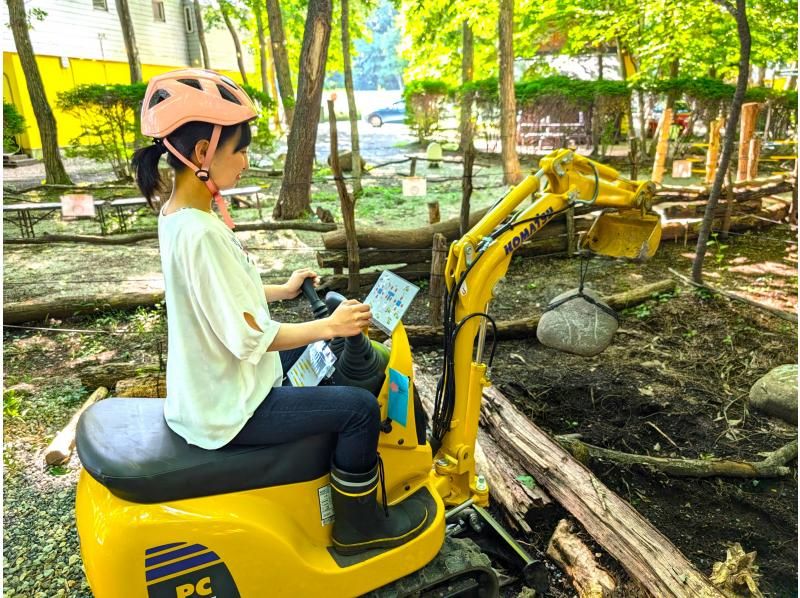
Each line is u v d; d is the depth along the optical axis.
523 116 15.09
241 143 1.63
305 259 7.03
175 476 1.57
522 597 2.29
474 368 2.24
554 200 2.33
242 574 1.64
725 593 2.10
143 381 3.70
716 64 12.84
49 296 5.73
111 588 1.56
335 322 1.66
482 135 17.25
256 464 1.66
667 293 5.40
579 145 14.60
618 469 3.10
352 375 1.88
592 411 3.72
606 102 13.77
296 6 18.56
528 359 4.40
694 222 7.35
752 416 3.65
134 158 1.66
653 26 9.73
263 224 7.25
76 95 11.45
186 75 1.58
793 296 5.43
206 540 1.58
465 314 2.17
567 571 2.38
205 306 1.51
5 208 7.34
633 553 2.30
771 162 12.41
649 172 12.23
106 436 1.65
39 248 7.59
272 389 1.72
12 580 2.44
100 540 1.56
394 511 1.95
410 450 1.99
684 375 4.11
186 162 1.57
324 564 1.76
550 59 17.55
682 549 2.59
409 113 18.33
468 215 5.79
